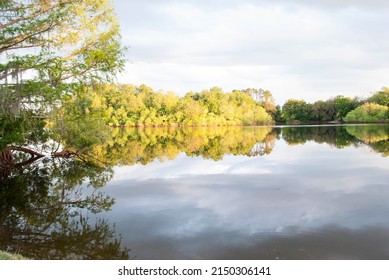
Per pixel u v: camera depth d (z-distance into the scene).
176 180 15.41
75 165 19.67
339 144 30.59
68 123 17.73
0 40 10.70
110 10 12.84
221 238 8.22
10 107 10.34
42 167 18.92
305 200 11.50
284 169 17.77
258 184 14.16
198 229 8.88
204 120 90.00
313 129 62.88
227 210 10.54
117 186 14.39
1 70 10.02
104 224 9.52
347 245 7.67
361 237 8.12
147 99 90.69
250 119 99.25
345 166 18.25
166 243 8.02
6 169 16.70
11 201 12.40
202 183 14.62
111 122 77.38
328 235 8.27
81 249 7.90
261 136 45.66
